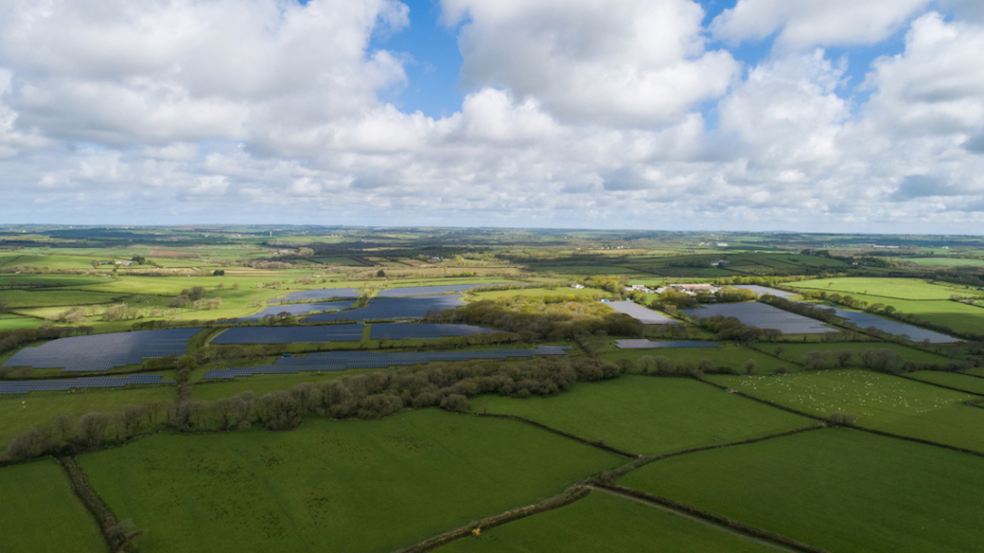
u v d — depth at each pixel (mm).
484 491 76875
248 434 94188
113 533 63344
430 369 123312
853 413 109250
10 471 78500
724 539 65688
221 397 112312
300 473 80938
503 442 93688
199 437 92188
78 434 87375
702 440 95688
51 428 87938
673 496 75250
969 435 98188
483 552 62156
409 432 96875
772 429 101062
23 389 117688
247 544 63375
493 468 84125
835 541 65312
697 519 70125
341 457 86500
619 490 77438
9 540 62812
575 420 103938
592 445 93438
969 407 113312
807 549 63562
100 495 72812
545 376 123500
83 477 77438
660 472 82750
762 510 71938
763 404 114688
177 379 124688
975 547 64562
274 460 84875
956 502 74938
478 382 118062
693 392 121688
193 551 61906
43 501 71188
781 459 88125
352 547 63219
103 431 89000
